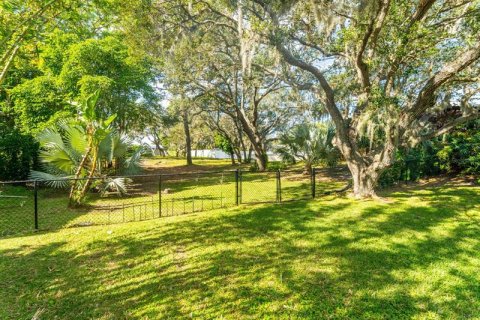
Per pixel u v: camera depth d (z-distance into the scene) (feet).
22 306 8.72
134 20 26.66
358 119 24.17
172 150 153.99
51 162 24.20
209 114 72.43
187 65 38.55
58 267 11.35
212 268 11.24
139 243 13.98
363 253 12.50
